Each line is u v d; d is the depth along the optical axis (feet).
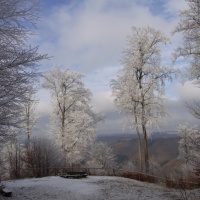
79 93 108.06
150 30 87.61
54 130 105.91
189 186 50.93
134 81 85.40
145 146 82.12
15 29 31.53
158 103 83.56
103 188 50.34
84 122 103.14
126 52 88.89
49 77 105.60
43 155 74.38
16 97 31.65
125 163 105.91
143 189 51.83
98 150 128.36
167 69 82.23
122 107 84.84
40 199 39.55
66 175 63.36
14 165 72.13
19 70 31.40
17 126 33.17
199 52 59.00
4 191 40.27
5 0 30.83
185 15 57.41
